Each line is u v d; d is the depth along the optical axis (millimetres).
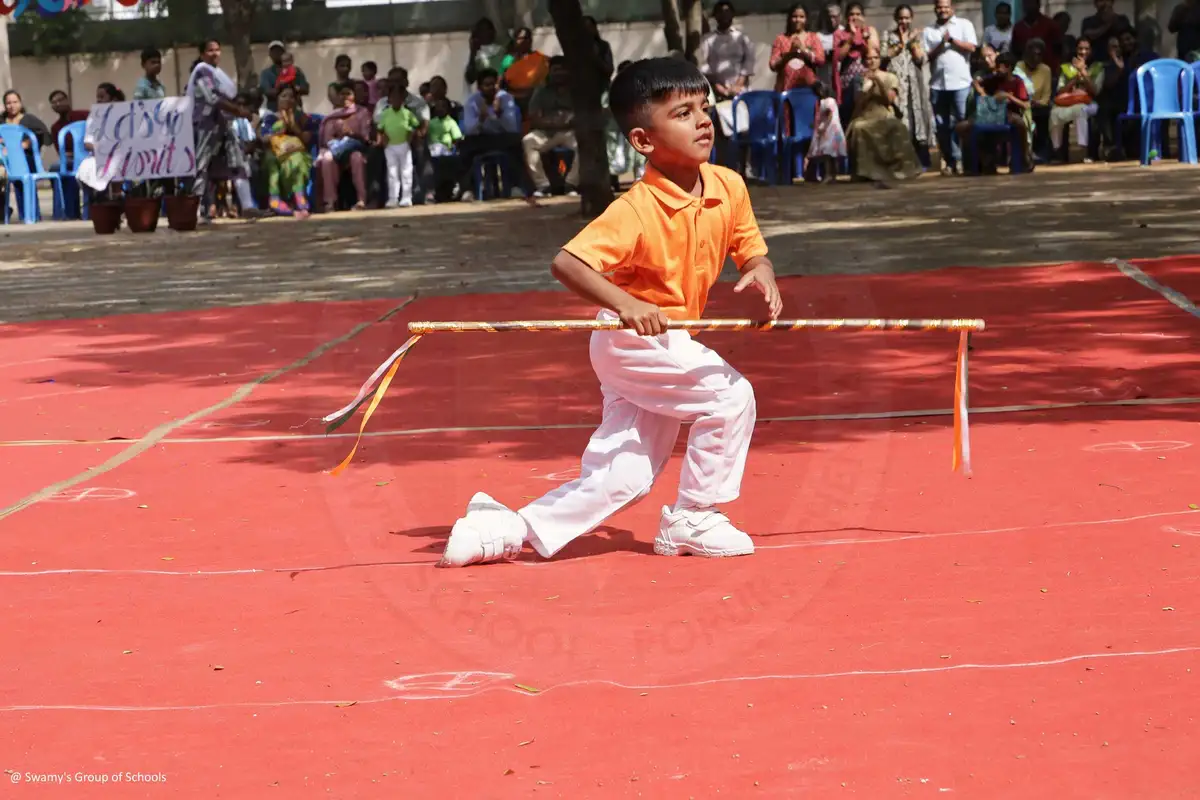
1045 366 10672
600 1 34562
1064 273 15156
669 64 6137
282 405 10617
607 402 6652
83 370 12531
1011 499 7312
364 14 36562
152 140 25688
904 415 9312
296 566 6676
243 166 26484
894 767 4324
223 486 8266
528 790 4270
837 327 6078
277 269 19297
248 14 35531
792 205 23859
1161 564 6176
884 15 33469
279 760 4547
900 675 5051
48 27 37281
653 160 6219
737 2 33812
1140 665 5051
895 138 27281
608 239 6074
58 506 7934
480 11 36188
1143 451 8148
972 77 27875
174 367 12477
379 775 4410
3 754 4656
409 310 15000
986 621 5566
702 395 6363
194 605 6156
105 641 5734
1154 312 12656
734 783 4262
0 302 17297
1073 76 28531
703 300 6473
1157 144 28312
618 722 4742
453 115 28891
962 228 19594
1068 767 4285
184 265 20281
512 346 12430
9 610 6168
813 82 27688
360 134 28156
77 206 29391
